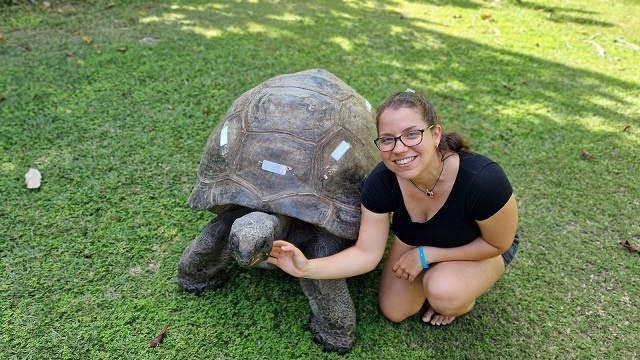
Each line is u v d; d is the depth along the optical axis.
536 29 5.70
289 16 5.57
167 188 2.90
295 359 2.05
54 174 2.95
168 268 2.43
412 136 1.66
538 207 2.93
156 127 3.40
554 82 4.39
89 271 2.39
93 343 2.06
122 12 5.36
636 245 2.69
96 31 4.80
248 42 4.74
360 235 1.99
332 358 2.06
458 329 2.22
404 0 6.50
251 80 4.02
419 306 2.22
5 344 2.04
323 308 2.02
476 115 3.79
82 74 3.96
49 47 4.40
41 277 2.34
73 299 2.25
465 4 6.48
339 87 2.33
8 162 3.02
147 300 2.25
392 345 2.14
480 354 2.12
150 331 2.13
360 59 4.58
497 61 4.73
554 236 2.73
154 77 3.98
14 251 2.46
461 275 2.00
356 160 2.08
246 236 1.70
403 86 4.13
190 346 2.07
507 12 6.26
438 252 2.00
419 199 1.89
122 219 2.68
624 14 6.37
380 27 5.42
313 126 2.04
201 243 2.11
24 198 2.77
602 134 3.64
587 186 3.11
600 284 2.46
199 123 3.47
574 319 2.28
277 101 2.09
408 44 5.00
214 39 4.76
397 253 2.18
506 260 2.14
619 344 2.16
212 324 2.17
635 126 3.76
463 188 1.78
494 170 1.77
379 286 2.27
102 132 3.32
